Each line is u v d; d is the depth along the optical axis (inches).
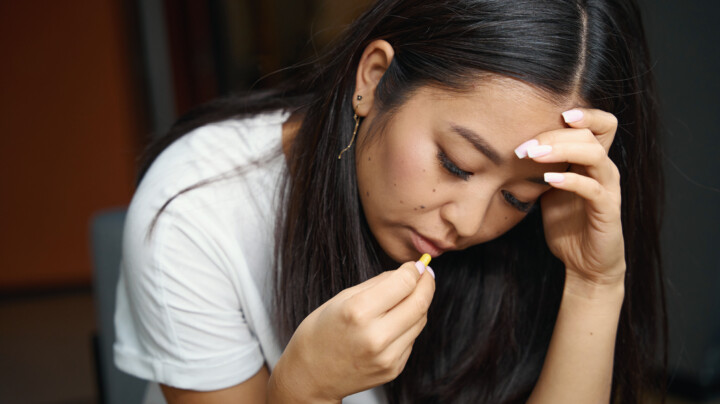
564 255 35.6
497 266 39.8
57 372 95.1
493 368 40.3
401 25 30.0
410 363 40.1
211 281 33.7
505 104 26.7
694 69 71.6
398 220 30.4
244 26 113.0
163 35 123.9
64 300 124.6
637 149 33.6
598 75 28.4
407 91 28.9
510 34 26.8
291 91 40.3
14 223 124.8
